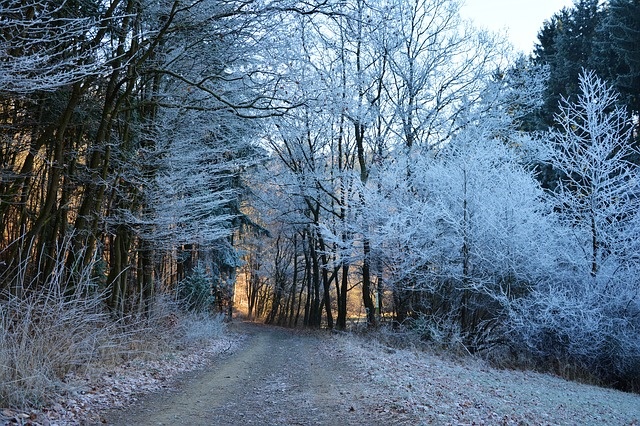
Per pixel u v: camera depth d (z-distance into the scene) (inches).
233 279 1095.0
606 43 876.0
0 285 333.7
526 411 295.7
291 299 1785.2
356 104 771.4
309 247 1226.6
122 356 389.4
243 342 713.6
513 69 829.2
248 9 417.1
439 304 713.0
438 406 265.1
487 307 649.6
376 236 717.9
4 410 205.9
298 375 388.8
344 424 225.8
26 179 426.3
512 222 629.9
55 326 285.7
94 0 407.2
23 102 388.8
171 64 491.5
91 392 265.7
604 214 612.7
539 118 1035.3
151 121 510.3
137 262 620.7
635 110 816.9
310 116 773.3
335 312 1670.8
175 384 331.9
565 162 677.3
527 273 633.0
